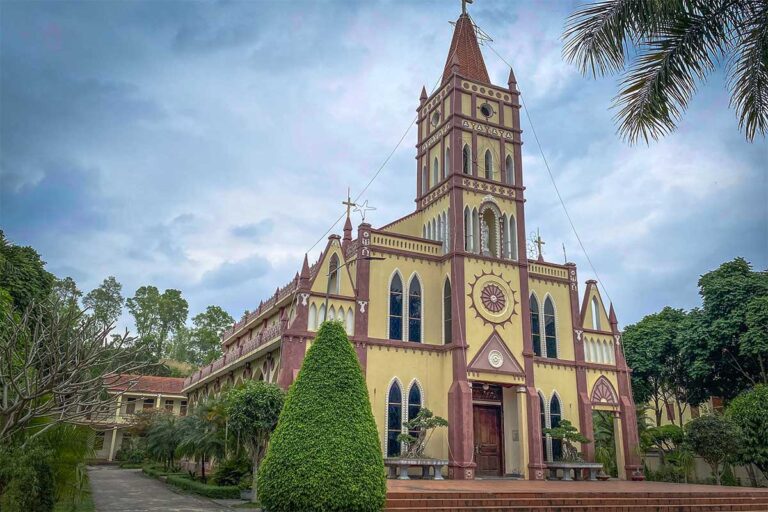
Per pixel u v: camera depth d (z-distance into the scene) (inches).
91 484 1343.5
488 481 1115.3
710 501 914.1
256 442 975.6
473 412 1310.3
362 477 617.6
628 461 1407.5
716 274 1724.9
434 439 1223.5
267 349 1285.7
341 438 629.9
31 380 611.8
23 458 538.6
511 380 1288.1
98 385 610.2
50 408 584.7
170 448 1594.5
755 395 1315.2
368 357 1215.6
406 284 1311.5
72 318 640.4
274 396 964.6
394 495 776.9
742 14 571.5
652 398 2139.5
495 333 1304.1
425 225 1469.0
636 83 593.6
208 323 3521.2
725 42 578.6
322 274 1230.9
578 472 1317.7
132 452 2294.5
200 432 1189.1
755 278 1599.4
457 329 1266.0
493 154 1454.2
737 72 595.8
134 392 2486.5
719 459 1284.4
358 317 1227.2
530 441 1263.5
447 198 1395.2
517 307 1357.0
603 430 1542.8
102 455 2426.2
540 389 1382.9
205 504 945.5
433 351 1285.7
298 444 625.9
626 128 604.4
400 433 1205.7
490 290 1332.4
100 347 596.4
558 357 1443.2
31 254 1476.4
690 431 1309.1
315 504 597.6
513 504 812.0
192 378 2095.2
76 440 676.7
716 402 2092.8
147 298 3476.9
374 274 1282.0
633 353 1943.9
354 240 1354.6
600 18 574.6
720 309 1614.2
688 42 579.5
